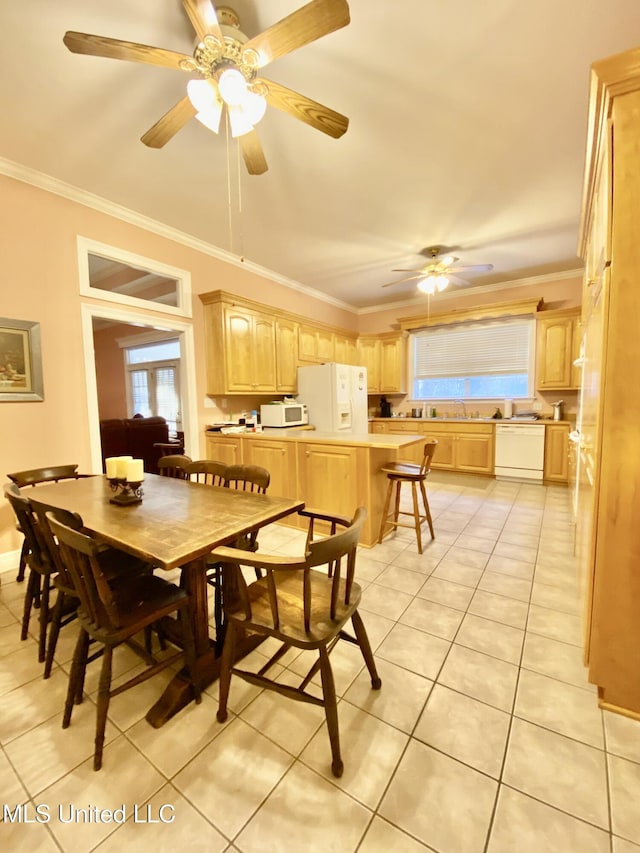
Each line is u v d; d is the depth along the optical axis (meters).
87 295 3.02
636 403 1.29
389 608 2.10
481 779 1.18
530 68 1.82
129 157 2.49
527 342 5.34
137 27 1.64
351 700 1.48
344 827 1.05
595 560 1.40
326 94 1.97
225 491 2.09
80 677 1.41
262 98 1.57
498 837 1.02
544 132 2.28
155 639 1.91
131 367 7.29
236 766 1.23
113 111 2.09
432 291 4.26
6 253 2.58
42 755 1.27
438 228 3.61
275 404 4.34
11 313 2.62
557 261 4.54
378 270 4.83
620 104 1.21
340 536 1.18
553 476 4.77
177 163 2.55
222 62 1.48
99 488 2.16
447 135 2.30
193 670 1.48
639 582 1.33
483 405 5.75
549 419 5.00
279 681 1.59
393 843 1.01
